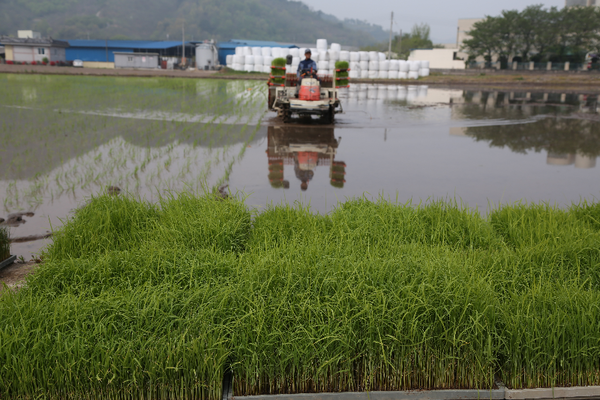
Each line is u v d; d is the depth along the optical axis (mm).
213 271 3949
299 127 14195
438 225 5090
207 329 3168
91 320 3232
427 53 62469
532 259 4352
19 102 19656
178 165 9047
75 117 15555
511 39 55938
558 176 8570
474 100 24875
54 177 8094
